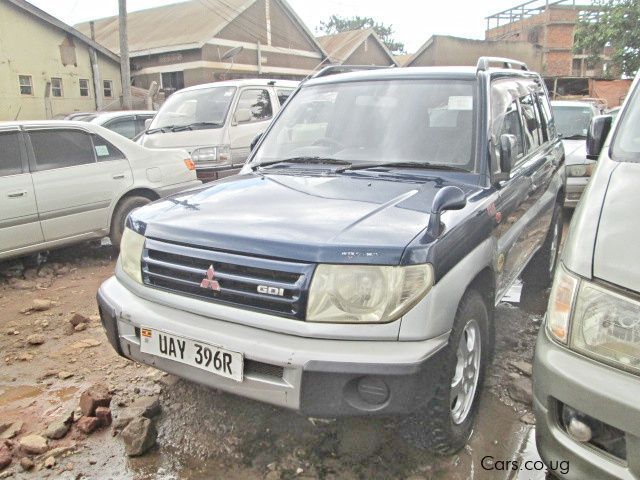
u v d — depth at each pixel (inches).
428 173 122.8
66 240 223.5
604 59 1112.2
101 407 118.4
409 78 143.8
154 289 102.3
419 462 103.1
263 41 1174.3
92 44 1010.1
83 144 230.2
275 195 112.0
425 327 86.9
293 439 110.7
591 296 78.0
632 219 84.0
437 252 90.0
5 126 209.3
